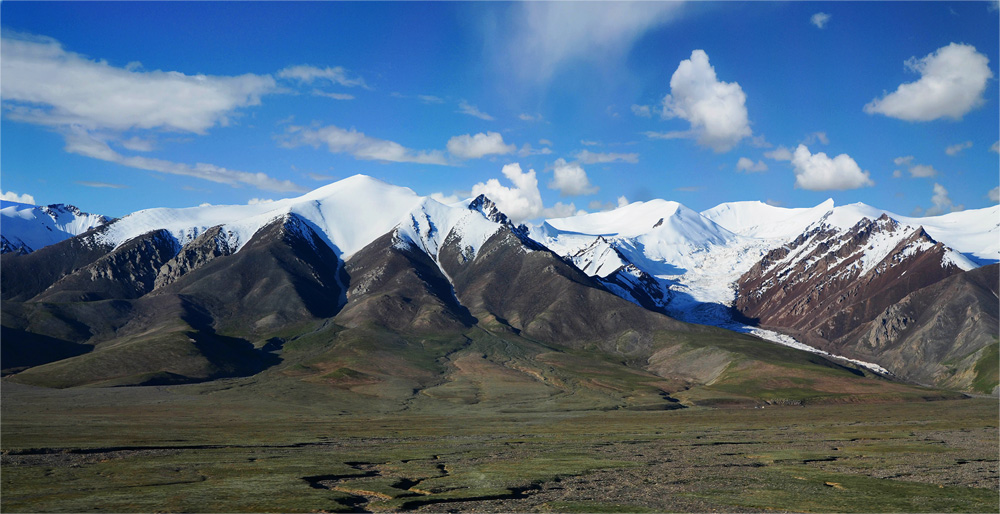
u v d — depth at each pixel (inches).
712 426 7500.0
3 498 3154.5
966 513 3053.6
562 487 3659.0
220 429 6638.8
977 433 6555.1
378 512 3053.6
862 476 3991.1
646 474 4057.6
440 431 6835.6
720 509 3102.9
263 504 3063.5
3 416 7268.7
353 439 5989.2
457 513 3029.0
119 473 3914.9
